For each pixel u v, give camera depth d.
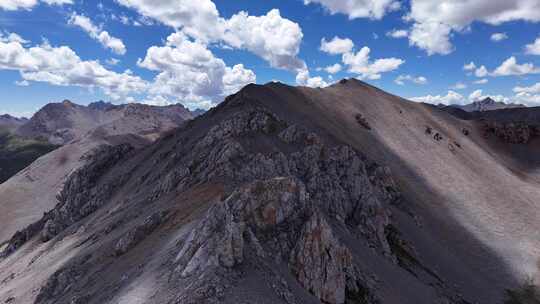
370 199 85.81
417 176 138.00
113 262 56.56
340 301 47.03
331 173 86.50
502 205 138.38
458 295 74.88
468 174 157.12
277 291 37.38
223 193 60.56
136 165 130.62
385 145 155.12
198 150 90.62
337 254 50.06
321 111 157.38
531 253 109.62
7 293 73.81
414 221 101.25
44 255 90.06
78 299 49.69
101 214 98.25
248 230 44.19
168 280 38.22
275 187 53.59
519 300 86.00
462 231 111.44
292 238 49.41
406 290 60.59
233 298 33.09
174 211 61.09
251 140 89.50
